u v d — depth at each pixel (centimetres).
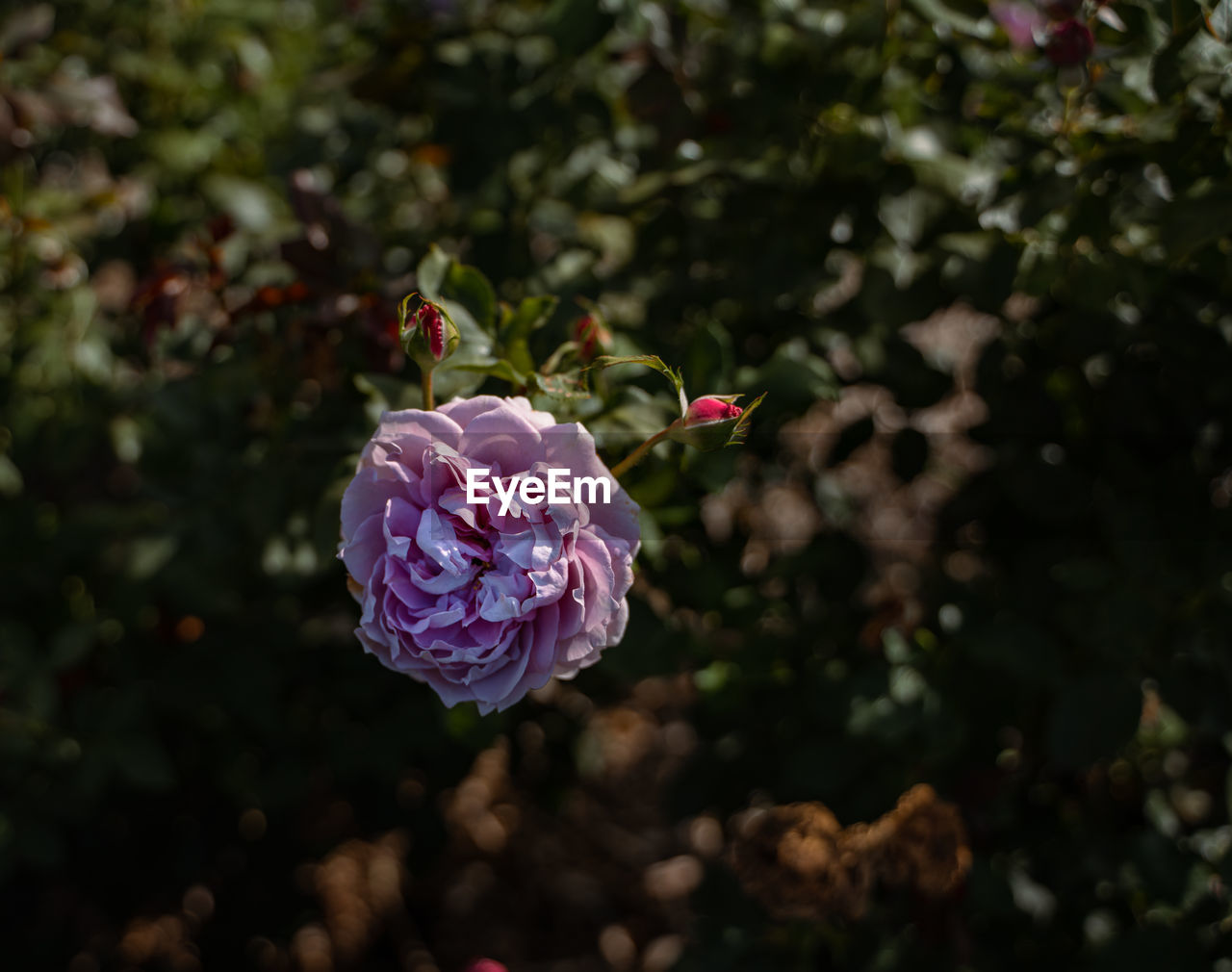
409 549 57
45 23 86
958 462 108
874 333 85
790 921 79
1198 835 80
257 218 96
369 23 90
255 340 82
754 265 82
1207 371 79
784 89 80
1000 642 79
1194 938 76
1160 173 72
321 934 111
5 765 85
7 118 82
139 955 105
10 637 85
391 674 94
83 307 88
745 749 89
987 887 79
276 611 95
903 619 84
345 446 75
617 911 117
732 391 73
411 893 117
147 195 99
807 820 74
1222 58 68
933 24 75
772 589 89
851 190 80
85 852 97
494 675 57
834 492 90
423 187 103
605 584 57
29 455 91
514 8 90
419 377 75
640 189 80
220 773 95
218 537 81
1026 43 75
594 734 119
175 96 102
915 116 78
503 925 115
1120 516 80
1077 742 77
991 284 75
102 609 91
